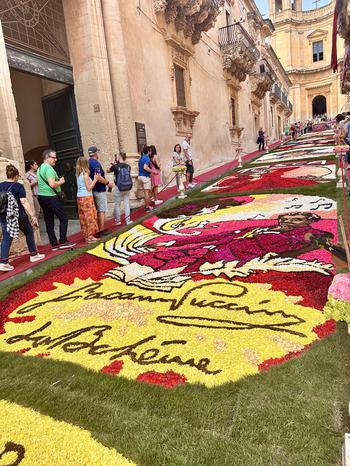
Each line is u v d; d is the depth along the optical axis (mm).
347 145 8148
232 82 21094
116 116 10219
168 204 9281
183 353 2811
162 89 13086
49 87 10531
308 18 48406
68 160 10445
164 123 13156
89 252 5969
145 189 9039
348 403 2070
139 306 3760
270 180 10164
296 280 3842
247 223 6422
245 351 2727
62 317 3748
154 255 5414
